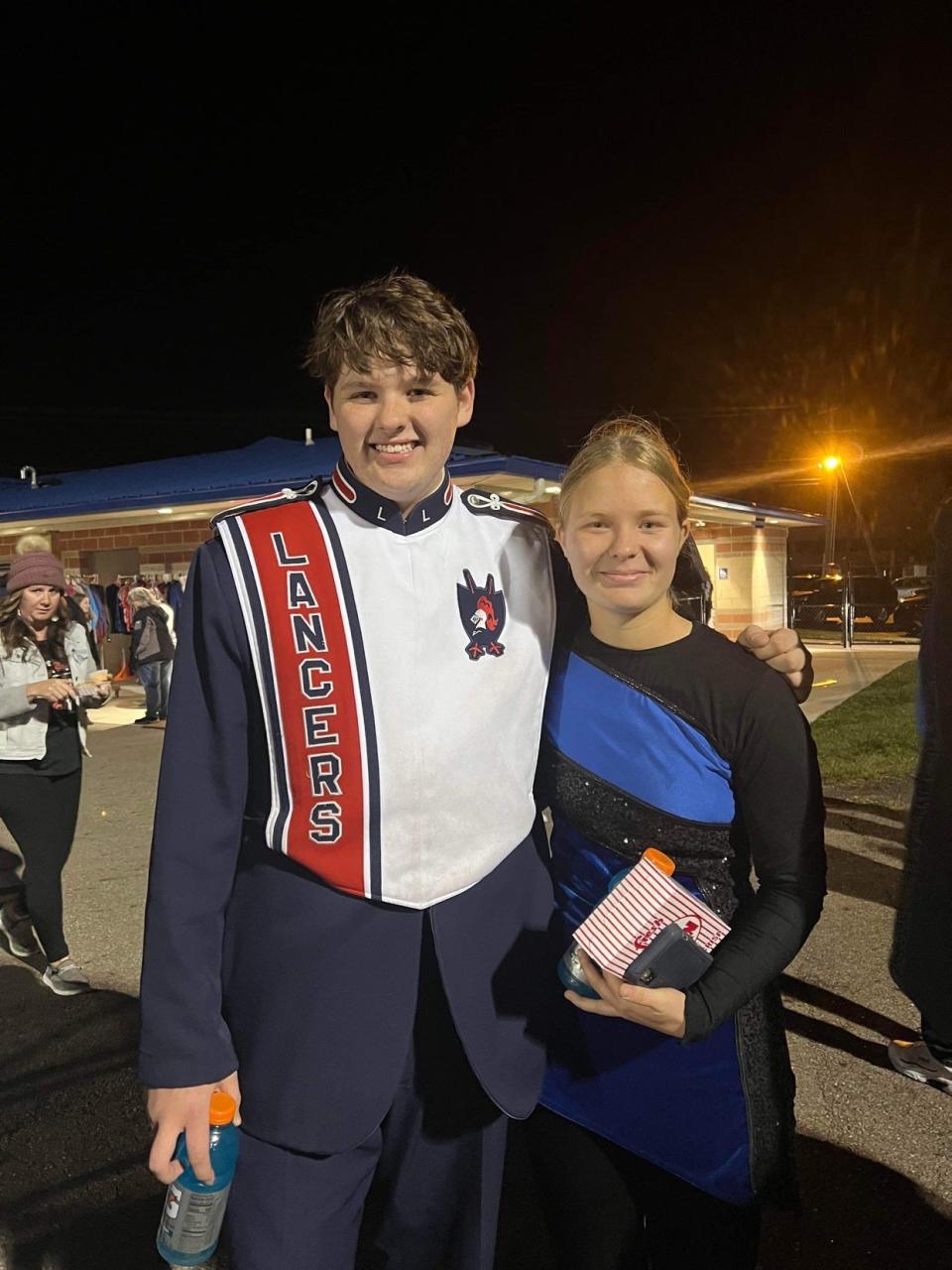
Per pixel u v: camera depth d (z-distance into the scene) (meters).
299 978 1.38
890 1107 3.01
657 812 1.49
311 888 1.38
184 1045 1.32
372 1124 1.40
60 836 4.05
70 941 4.60
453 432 1.44
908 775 7.61
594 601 1.50
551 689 1.57
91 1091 3.23
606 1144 1.57
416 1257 1.62
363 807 1.36
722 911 1.51
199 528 14.84
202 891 1.36
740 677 1.46
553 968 1.58
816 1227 2.48
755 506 17.89
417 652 1.40
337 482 1.44
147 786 8.28
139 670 12.01
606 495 1.43
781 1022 1.58
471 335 1.43
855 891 4.96
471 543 1.50
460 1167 1.55
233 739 1.37
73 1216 2.59
